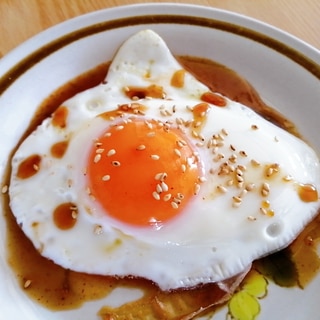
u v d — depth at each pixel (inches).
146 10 6.1
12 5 6.4
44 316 4.5
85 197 4.8
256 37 6.0
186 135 5.1
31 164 5.1
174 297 4.6
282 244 4.8
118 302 4.6
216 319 4.6
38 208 4.9
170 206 4.7
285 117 5.7
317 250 4.9
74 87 5.9
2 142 5.4
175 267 4.6
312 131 5.6
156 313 4.6
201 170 4.9
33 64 5.7
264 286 4.8
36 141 5.2
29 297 4.6
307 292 4.7
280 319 4.6
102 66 6.0
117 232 4.7
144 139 4.9
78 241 4.7
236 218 4.8
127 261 4.7
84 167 4.9
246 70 6.0
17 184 5.0
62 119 5.3
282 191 4.9
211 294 4.6
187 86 5.7
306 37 6.4
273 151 5.1
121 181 4.7
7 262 4.8
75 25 6.0
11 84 5.6
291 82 5.8
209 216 4.7
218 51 6.1
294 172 5.1
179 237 4.7
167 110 5.3
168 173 4.8
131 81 5.7
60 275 4.7
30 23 6.3
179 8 6.1
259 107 5.8
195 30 6.1
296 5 6.7
